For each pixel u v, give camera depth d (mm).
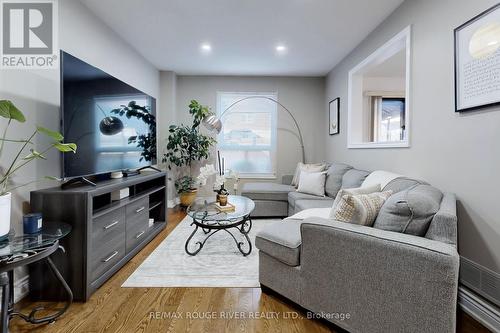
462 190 1719
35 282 1734
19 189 1771
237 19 2703
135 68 3539
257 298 1791
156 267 2236
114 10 2531
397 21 2457
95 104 2258
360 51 3271
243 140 4910
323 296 1474
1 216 1345
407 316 1180
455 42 1728
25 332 1430
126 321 1537
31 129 1883
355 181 2820
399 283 1196
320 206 2846
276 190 3811
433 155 1987
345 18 2672
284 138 4852
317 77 4793
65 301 1731
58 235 1476
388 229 1362
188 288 1908
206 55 3727
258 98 4867
